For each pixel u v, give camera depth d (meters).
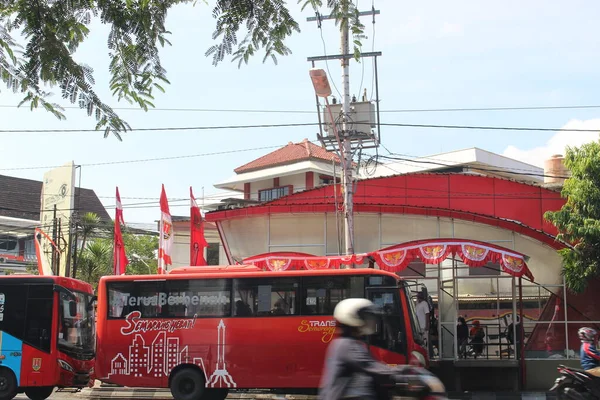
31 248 49.50
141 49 7.38
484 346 20.08
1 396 16.56
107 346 16.20
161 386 16.00
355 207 22.64
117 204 24.72
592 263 19.20
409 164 41.06
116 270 24.25
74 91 7.34
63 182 39.62
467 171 39.00
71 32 7.25
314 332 15.74
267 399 18.78
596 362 12.73
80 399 18.58
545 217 20.19
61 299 17.25
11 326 16.89
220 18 7.21
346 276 16.02
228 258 24.89
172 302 16.31
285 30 7.29
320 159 40.75
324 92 17.19
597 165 19.61
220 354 15.91
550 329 20.52
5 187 56.41
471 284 21.77
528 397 17.72
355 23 7.45
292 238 23.64
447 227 22.33
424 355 15.66
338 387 5.39
